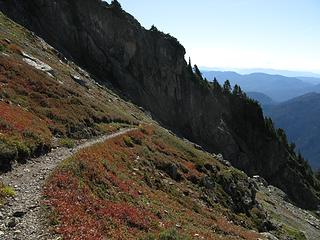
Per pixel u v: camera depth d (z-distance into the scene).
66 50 118.81
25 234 20.25
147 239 25.00
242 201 66.19
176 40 154.38
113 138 54.03
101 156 42.31
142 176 46.22
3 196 23.91
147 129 71.88
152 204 36.72
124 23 135.75
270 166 174.88
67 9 124.62
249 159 164.88
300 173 185.62
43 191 25.89
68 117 51.31
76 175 30.64
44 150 37.12
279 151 180.25
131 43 137.00
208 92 161.25
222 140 158.62
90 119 57.03
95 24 130.00
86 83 89.25
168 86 147.88
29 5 116.44
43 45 95.50
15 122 37.31
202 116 157.12
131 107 110.00
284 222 86.94
